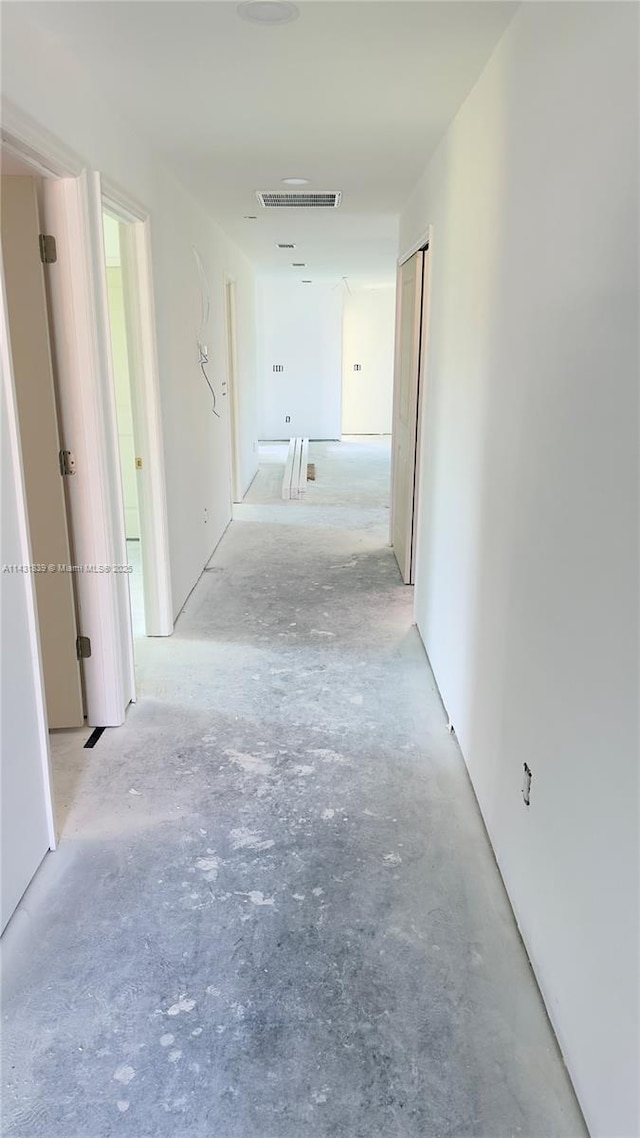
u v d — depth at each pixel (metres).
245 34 2.09
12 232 2.42
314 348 11.61
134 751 2.79
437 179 3.34
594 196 1.38
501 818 2.12
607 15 1.32
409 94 2.61
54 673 2.86
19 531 1.95
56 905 2.01
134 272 3.30
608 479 1.30
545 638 1.69
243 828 2.35
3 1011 1.69
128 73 2.41
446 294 3.13
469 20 2.00
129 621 3.11
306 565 5.25
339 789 2.56
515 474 1.96
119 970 1.80
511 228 2.02
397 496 5.43
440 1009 1.69
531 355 1.81
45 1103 1.49
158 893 2.06
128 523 5.98
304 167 3.68
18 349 2.52
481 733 2.40
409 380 4.65
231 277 6.38
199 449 4.82
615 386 1.27
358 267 8.53
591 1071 1.38
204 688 3.32
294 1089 1.51
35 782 2.11
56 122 2.18
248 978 1.78
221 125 2.98
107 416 2.76
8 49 1.84
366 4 1.88
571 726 1.50
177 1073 1.55
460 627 2.77
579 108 1.47
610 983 1.29
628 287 1.22
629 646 1.21
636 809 1.18
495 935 1.91
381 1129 1.44
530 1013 1.68
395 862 2.19
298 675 3.47
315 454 10.53
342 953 1.86
